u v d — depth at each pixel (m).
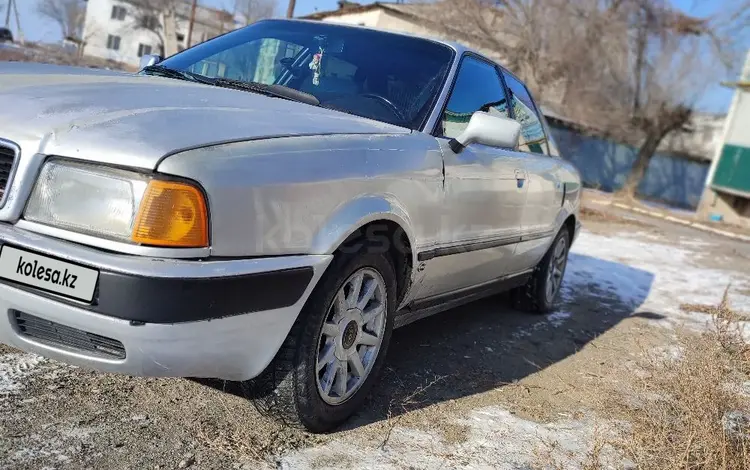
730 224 19.88
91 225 1.96
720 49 22.30
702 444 2.48
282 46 3.49
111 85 2.50
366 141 2.59
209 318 1.97
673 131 24.31
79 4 53.16
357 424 2.71
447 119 3.22
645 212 19.08
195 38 47.97
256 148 2.15
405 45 3.48
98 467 2.13
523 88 4.51
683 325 4.86
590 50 21.92
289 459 2.35
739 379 3.61
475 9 21.44
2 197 2.02
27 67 2.74
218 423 2.52
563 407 3.23
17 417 2.34
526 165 3.99
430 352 3.74
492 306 5.07
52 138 2.02
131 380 2.76
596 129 25.47
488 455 2.61
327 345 2.51
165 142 2.01
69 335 2.01
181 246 1.94
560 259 5.17
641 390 3.40
